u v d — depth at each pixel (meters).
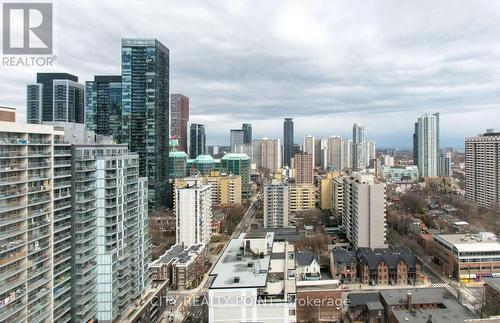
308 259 199.25
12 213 103.38
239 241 138.38
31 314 108.06
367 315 153.50
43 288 114.06
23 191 106.38
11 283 102.00
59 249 120.62
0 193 99.00
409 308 146.38
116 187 138.88
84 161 129.62
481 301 166.38
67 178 124.88
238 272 108.00
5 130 100.00
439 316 138.25
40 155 111.88
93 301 133.62
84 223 128.88
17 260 104.00
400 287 194.50
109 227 135.12
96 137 146.88
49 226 116.12
